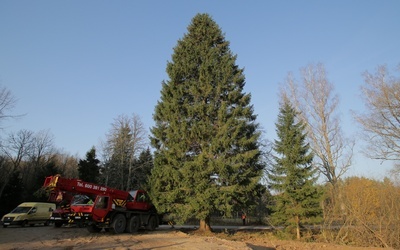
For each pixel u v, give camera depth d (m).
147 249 11.70
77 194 18.83
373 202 18.03
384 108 26.09
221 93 23.14
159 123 23.95
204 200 19.22
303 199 19.44
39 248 12.02
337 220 19.31
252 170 21.84
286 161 20.17
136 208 20.70
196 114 22.39
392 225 17.19
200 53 24.67
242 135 22.12
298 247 16.81
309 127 29.67
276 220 20.06
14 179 40.78
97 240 14.91
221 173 19.64
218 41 25.88
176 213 20.97
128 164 44.28
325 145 29.11
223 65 23.45
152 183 21.84
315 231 21.20
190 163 19.77
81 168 48.81
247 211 22.47
